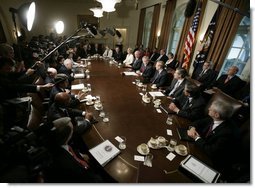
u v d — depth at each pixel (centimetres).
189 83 228
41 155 90
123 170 123
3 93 156
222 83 387
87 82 316
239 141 169
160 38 692
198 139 154
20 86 166
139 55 486
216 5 417
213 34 423
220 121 163
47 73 271
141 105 228
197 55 467
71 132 116
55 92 217
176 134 169
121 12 884
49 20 854
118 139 154
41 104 240
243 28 375
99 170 134
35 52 439
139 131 169
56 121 115
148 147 146
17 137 97
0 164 80
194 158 135
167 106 230
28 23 177
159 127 178
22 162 86
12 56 217
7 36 616
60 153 111
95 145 146
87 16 873
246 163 160
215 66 420
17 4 684
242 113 255
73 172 107
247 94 328
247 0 341
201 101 212
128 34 938
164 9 671
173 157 138
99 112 202
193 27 480
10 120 142
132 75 385
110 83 317
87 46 766
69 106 205
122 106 221
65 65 341
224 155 151
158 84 335
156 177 118
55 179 107
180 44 564
